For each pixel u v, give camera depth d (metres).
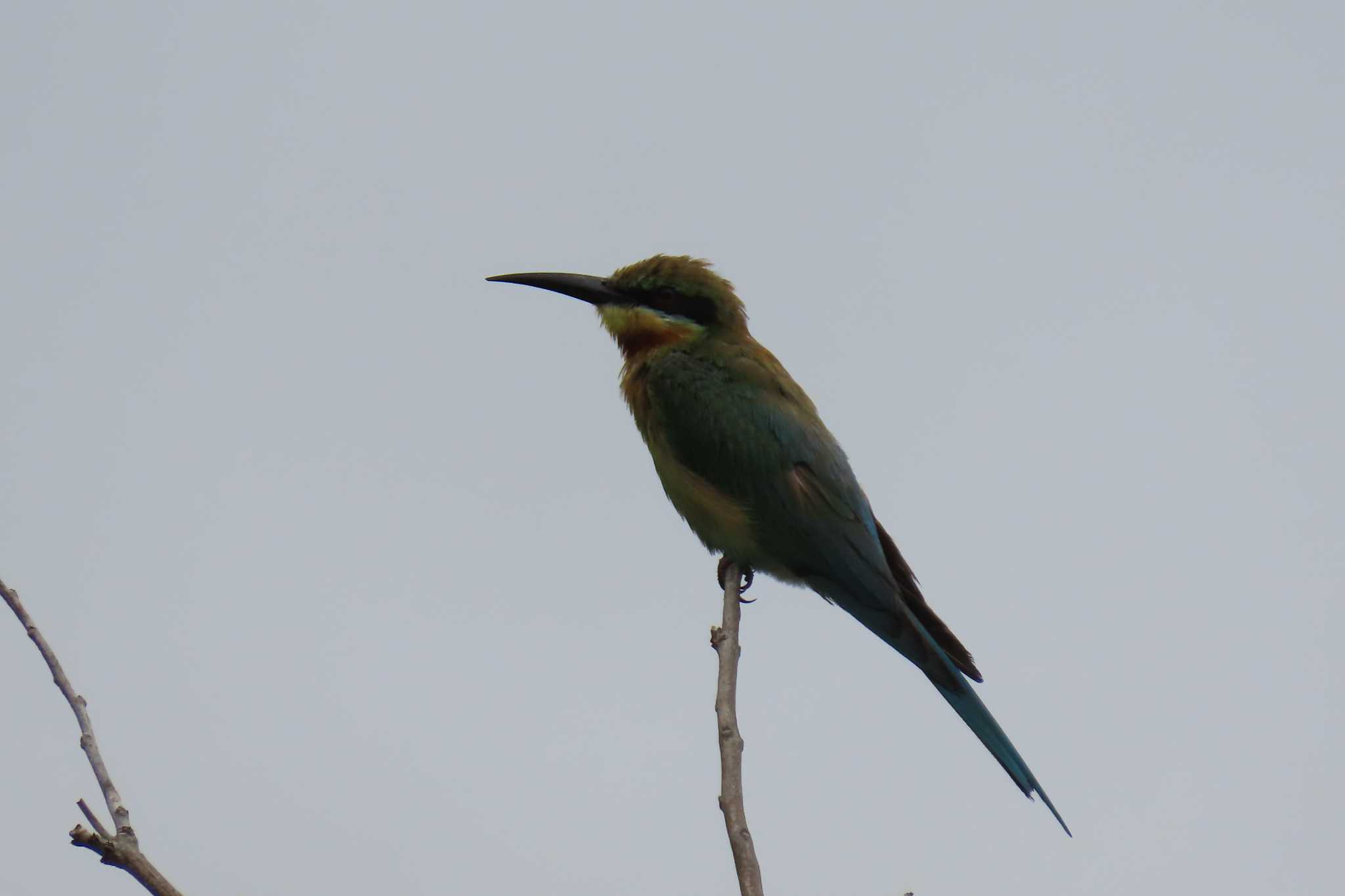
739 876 6.43
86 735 6.32
